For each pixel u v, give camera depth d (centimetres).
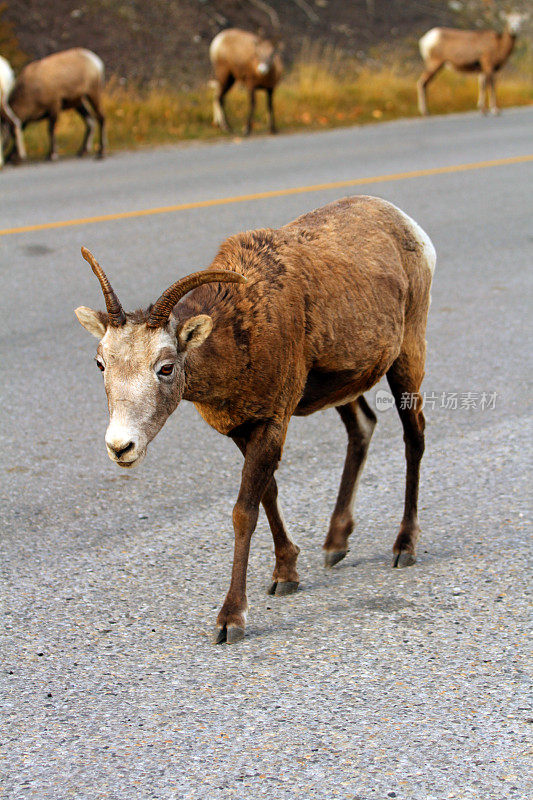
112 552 765
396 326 748
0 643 638
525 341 1248
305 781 501
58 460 937
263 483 667
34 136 2789
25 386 1113
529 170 2333
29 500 855
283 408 673
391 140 2800
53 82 2489
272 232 712
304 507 845
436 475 904
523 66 4369
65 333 1276
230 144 2759
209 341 630
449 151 2595
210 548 773
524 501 841
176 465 933
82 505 848
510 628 645
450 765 512
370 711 559
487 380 1126
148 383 590
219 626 639
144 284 1437
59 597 697
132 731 545
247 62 2847
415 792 492
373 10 4366
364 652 621
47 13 3378
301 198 1980
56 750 530
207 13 3803
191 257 1573
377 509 845
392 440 993
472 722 547
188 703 570
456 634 640
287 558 707
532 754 519
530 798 487
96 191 2108
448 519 818
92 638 643
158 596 700
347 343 709
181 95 3225
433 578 721
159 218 1844
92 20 3456
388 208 788
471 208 1938
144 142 2780
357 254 735
